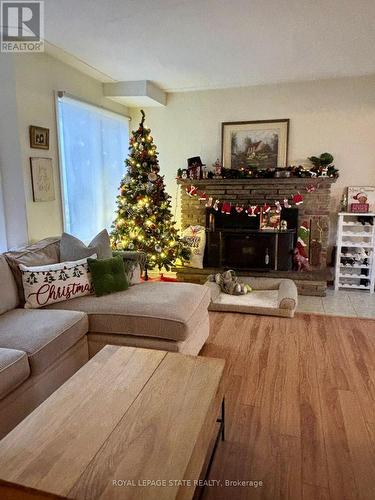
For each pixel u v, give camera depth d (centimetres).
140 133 435
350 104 444
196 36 298
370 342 310
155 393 155
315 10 252
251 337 320
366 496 161
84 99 397
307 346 303
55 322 230
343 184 464
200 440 133
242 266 467
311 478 170
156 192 442
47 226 346
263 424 206
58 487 109
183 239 469
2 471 115
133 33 291
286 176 454
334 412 217
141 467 117
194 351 271
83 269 284
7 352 191
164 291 289
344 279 473
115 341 254
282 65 382
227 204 468
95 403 148
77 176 395
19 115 304
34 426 135
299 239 461
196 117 494
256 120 474
